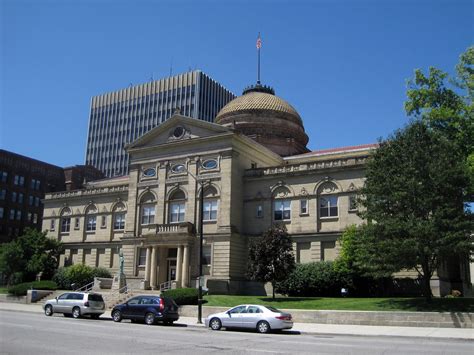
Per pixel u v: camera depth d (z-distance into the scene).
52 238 66.31
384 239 34.12
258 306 27.58
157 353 16.70
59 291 52.19
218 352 17.25
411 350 18.81
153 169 59.69
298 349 18.52
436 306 32.44
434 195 33.25
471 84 39.03
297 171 52.41
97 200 69.88
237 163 54.81
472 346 20.83
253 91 75.25
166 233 53.66
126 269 58.12
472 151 37.53
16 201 106.31
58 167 117.56
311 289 45.62
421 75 41.31
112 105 154.38
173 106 142.50
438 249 31.50
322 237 49.72
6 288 62.81
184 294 40.34
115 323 30.34
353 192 49.16
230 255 51.28
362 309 33.91
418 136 36.44
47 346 17.86
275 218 53.12
